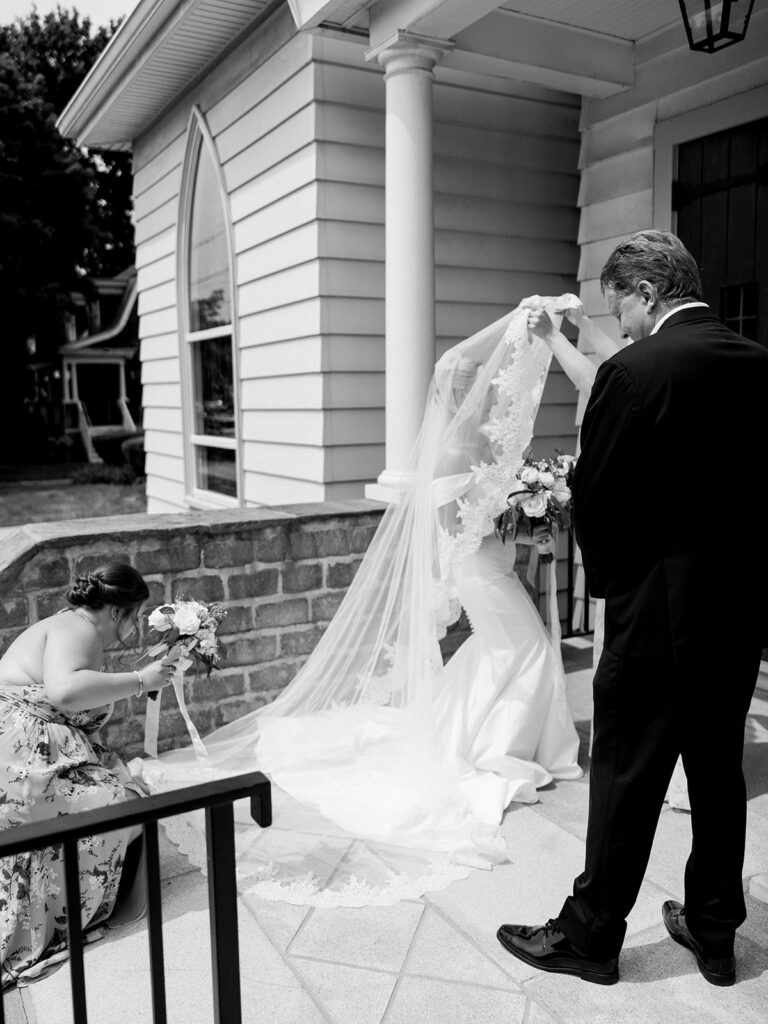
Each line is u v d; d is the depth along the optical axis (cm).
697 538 197
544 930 235
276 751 350
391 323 436
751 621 202
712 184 450
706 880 221
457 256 536
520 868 280
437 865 280
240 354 609
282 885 271
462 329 545
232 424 666
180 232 708
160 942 147
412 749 323
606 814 212
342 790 324
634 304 213
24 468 2188
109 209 2923
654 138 481
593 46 471
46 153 2203
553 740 345
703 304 209
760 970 227
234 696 389
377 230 505
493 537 348
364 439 520
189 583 373
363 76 488
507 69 457
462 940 244
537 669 342
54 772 251
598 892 217
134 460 2083
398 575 350
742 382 196
